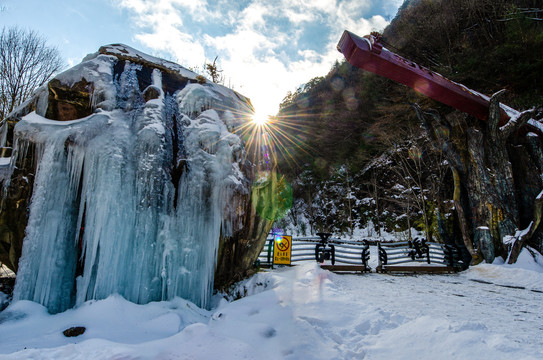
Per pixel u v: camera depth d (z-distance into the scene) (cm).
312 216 3034
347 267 1024
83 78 651
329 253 1024
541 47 1711
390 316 434
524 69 1700
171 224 583
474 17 2353
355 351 336
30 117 578
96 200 530
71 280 525
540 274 870
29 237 502
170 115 692
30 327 423
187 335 355
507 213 1091
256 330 375
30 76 1794
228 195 645
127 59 759
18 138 552
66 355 306
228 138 703
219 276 695
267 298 518
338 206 2912
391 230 2416
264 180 739
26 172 558
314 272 725
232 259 709
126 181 557
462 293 725
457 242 1287
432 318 374
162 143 613
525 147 1171
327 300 503
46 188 523
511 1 2183
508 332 411
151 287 540
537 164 1126
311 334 363
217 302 645
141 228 549
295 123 3734
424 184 2241
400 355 312
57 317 461
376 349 331
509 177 1116
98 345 321
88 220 526
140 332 426
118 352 301
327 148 3328
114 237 523
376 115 2794
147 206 560
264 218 740
